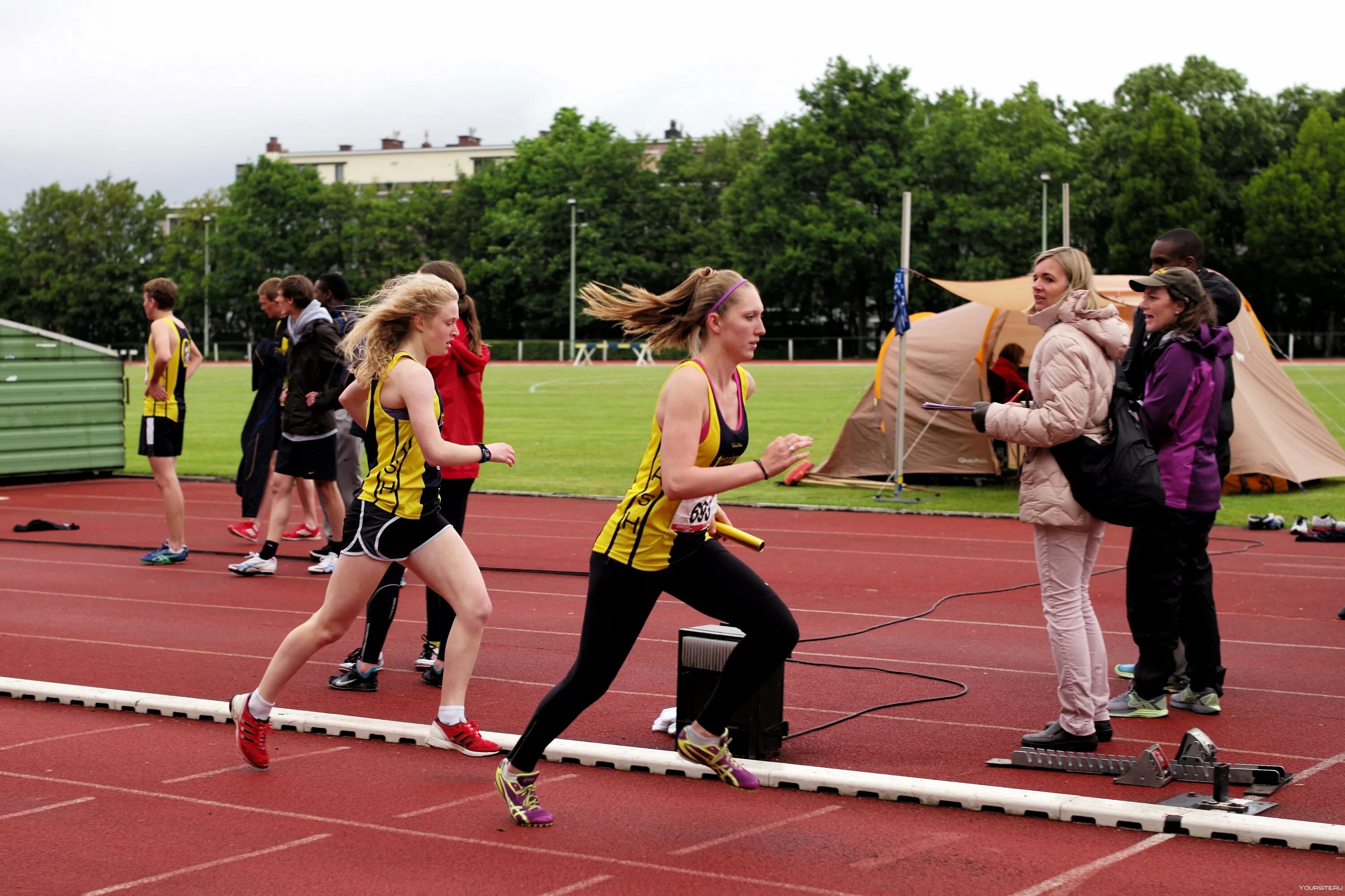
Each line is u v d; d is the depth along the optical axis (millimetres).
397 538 5910
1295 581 11195
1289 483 17141
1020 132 79938
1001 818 5332
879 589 11078
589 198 88625
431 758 6285
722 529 5418
